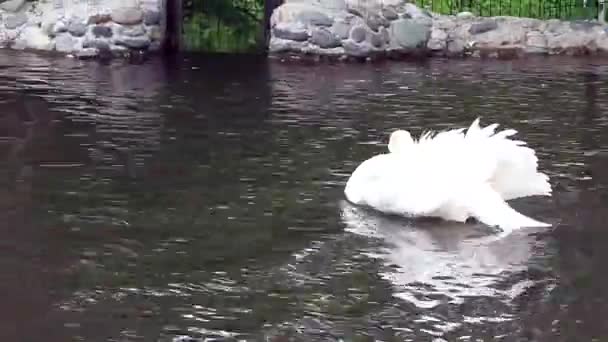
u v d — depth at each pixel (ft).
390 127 28.30
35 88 33.94
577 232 18.80
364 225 19.29
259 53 46.75
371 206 20.35
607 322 14.57
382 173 20.35
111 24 43.14
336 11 43.96
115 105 31.07
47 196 20.63
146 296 15.48
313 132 27.45
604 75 39.83
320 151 25.11
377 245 18.11
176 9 46.80
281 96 33.60
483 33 46.55
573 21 47.78
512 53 46.65
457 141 20.86
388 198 19.95
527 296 15.65
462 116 30.22
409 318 14.75
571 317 14.78
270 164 23.65
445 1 51.65
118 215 19.47
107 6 43.21
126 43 43.34
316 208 20.25
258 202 20.53
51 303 15.15
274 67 41.52
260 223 19.20
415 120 29.48
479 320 14.67
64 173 22.47
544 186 21.31
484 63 43.88
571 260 17.30
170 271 16.56
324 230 18.93
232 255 17.39
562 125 28.86
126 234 18.37
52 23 43.96
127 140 25.98
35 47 44.11
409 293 15.76
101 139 26.02
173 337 14.01
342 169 23.29
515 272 16.74
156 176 22.36
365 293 15.78
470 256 17.57
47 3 45.01
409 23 45.37
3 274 16.30
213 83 36.47
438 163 20.30
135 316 14.73
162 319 14.62
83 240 17.98
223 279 16.26
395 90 35.24
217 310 14.98
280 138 26.55
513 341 13.92
